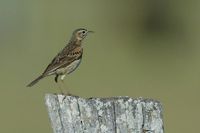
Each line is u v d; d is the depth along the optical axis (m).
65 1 34.19
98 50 30.12
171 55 32.44
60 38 31.20
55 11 33.78
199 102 21.86
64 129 8.26
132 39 34.00
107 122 8.08
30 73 25.36
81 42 12.82
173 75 27.19
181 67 29.27
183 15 36.50
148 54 31.78
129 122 8.05
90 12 34.38
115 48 31.05
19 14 33.56
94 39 32.38
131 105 8.06
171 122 19.80
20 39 31.44
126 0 36.41
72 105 8.22
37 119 19.95
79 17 33.88
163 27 35.81
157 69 28.28
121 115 8.05
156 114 8.06
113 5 35.72
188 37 35.19
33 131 19.12
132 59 29.25
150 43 34.31
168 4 36.81
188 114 20.56
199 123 19.56
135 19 36.19
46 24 32.91
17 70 25.80
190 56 32.19
